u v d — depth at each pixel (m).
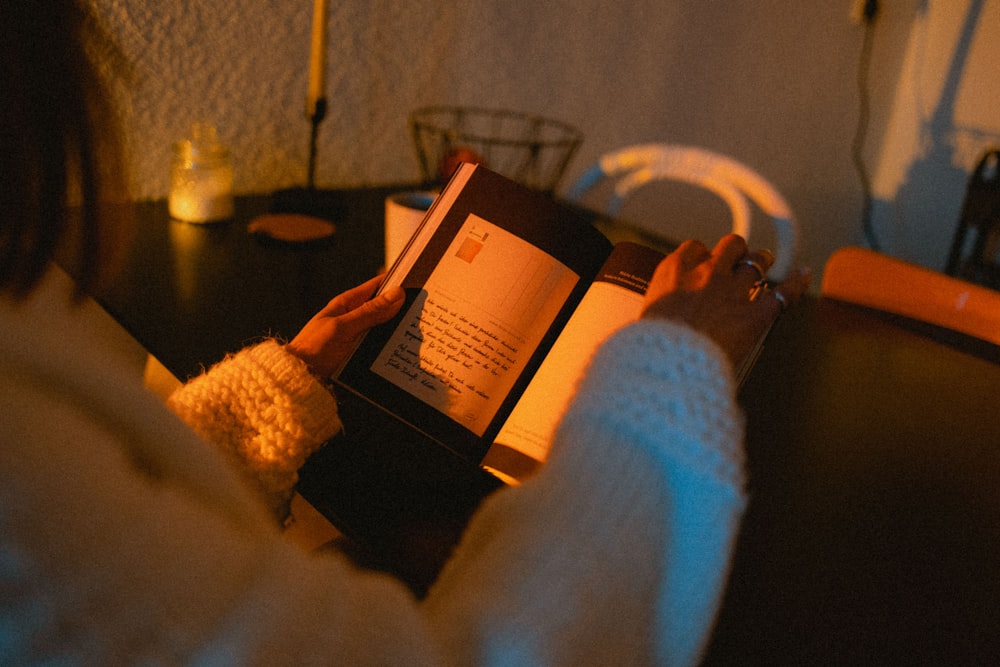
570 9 1.82
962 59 2.75
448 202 0.86
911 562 0.83
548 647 0.48
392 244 1.11
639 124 2.11
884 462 1.00
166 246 1.26
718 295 0.67
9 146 0.50
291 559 0.47
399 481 0.83
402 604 0.48
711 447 0.54
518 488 0.56
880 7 2.55
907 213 2.99
